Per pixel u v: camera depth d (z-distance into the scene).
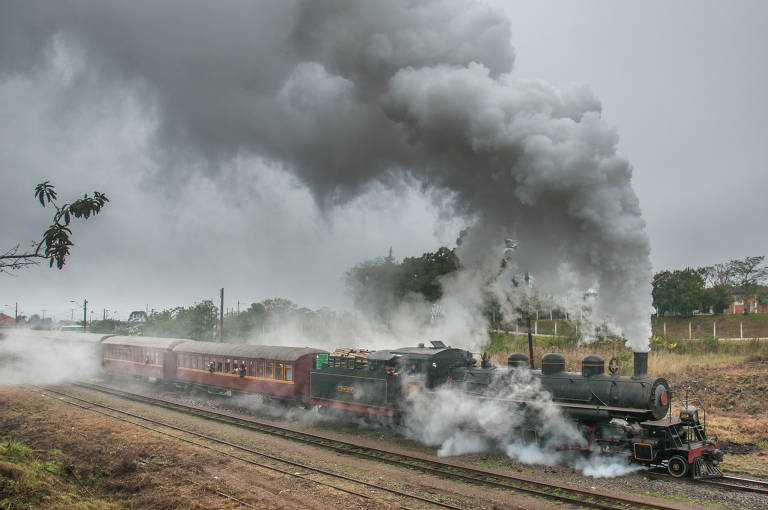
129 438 15.93
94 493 11.56
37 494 10.19
